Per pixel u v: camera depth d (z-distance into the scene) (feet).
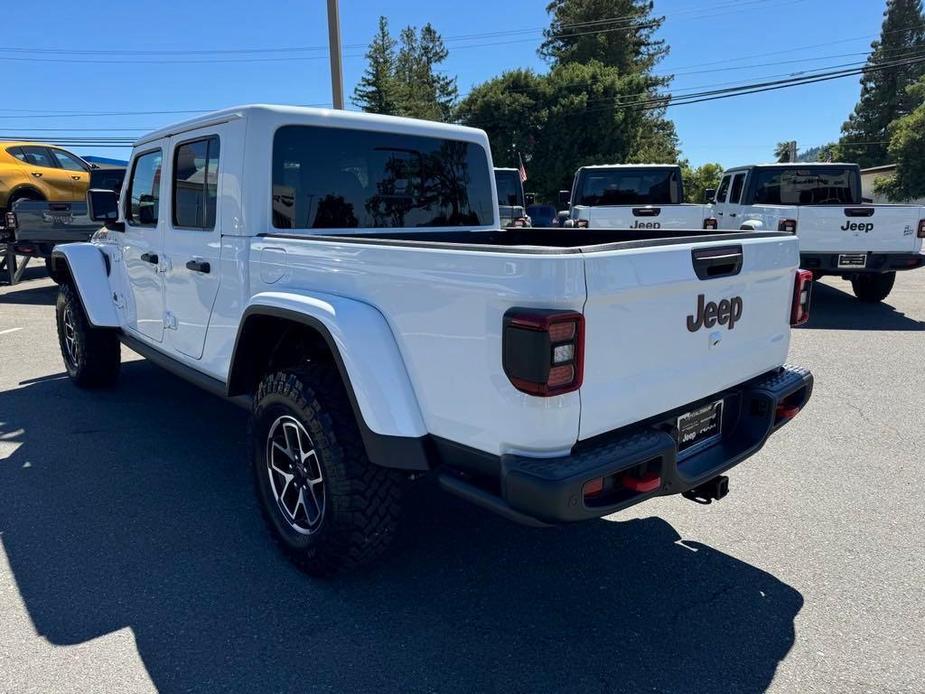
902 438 16.01
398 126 13.20
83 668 8.21
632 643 8.77
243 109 11.22
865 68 90.58
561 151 134.82
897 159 127.85
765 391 10.02
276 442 10.53
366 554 9.59
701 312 8.82
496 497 7.81
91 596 9.68
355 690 7.89
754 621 9.23
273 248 10.59
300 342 10.89
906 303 34.99
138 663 8.31
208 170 12.21
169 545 11.12
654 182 39.65
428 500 12.92
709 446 9.75
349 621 9.19
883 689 7.90
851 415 17.65
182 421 17.20
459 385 7.92
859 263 30.27
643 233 13.25
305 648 8.62
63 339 19.86
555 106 132.16
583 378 7.36
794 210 30.14
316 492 9.89
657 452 7.93
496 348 7.42
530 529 11.83
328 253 9.51
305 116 11.70
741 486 13.51
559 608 9.53
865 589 9.95
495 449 7.69
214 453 15.11
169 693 7.82
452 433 8.16
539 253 7.09
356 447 9.22
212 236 12.09
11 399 18.97
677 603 9.66
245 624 9.09
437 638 8.85
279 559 10.71
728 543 11.34
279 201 11.50
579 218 36.17
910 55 203.62
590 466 7.33
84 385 19.52
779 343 10.69
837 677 8.11
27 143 44.45
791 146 96.78
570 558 10.88
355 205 12.70
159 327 14.73
